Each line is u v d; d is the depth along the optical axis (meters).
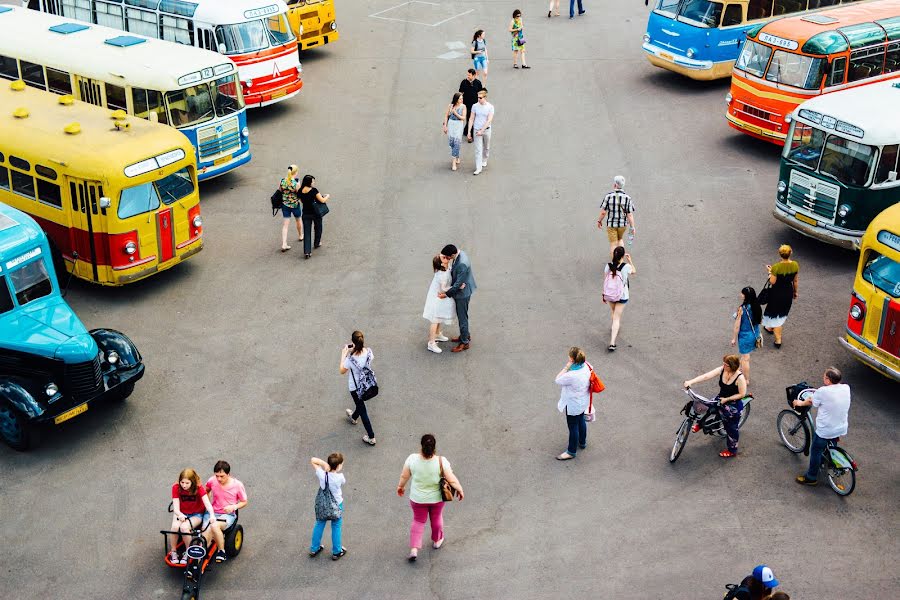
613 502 12.27
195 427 13.66
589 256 18.36
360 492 12.44
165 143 16.58
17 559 11.35
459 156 22.48
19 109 17.25
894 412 13.89
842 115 16.98
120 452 13.16
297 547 11.56
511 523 11.93
